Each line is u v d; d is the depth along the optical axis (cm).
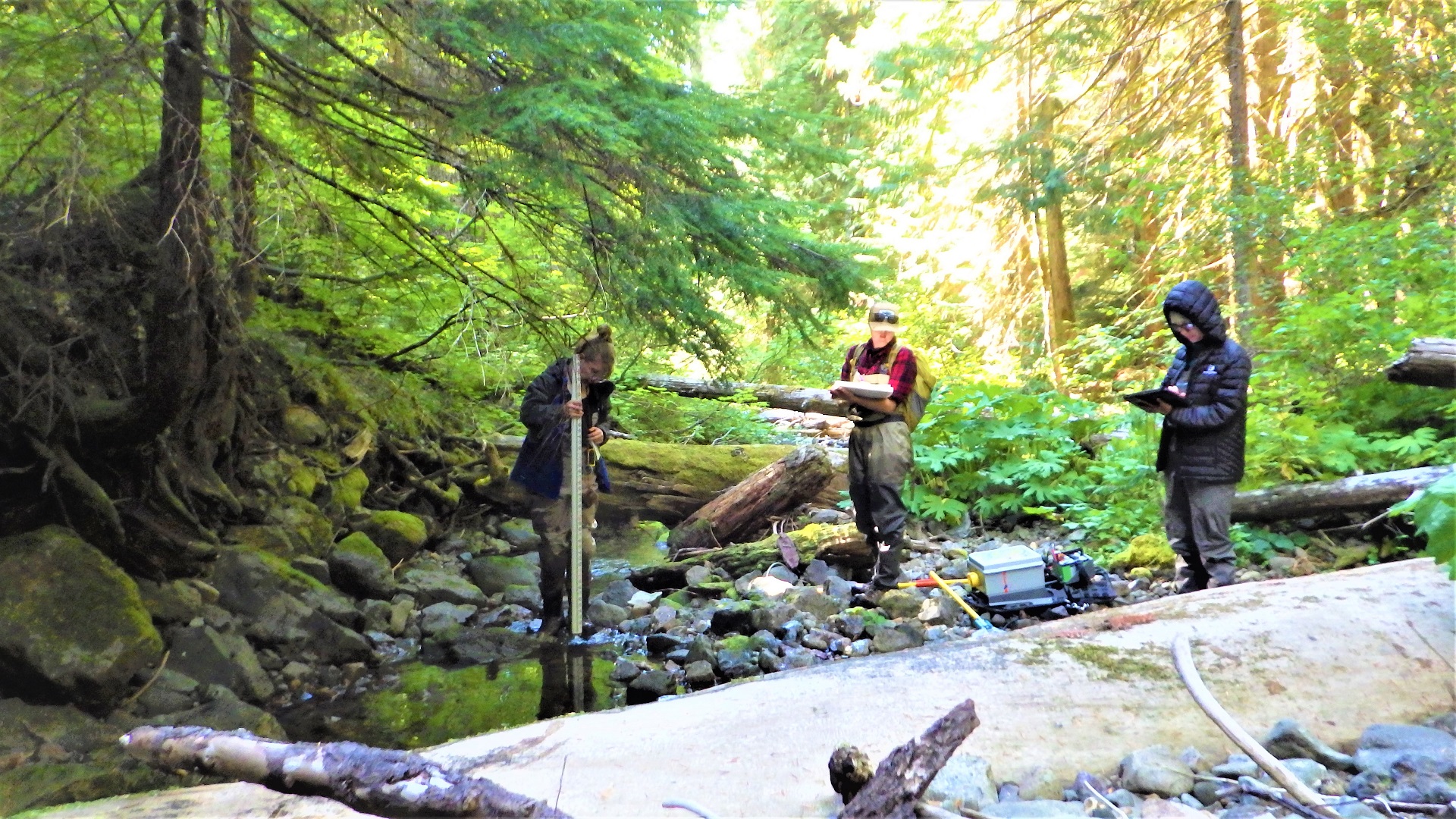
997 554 533
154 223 465
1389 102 1070
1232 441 487
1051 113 1382
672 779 267
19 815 257
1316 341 722
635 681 468
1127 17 1233
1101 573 548
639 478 816
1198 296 480
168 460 520
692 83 532
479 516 803
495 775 279
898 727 293
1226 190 1077
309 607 535
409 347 788
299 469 648
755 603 581
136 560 484
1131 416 731
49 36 430
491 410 902
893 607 564
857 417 596
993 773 265
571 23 448
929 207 1565
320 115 546
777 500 746
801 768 269
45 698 402
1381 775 247
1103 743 277
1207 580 525
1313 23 1029
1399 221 819
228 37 519
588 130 453
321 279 721
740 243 542
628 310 561
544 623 580
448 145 537
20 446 457
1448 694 293
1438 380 513
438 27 455
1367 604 351
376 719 438
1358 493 592
